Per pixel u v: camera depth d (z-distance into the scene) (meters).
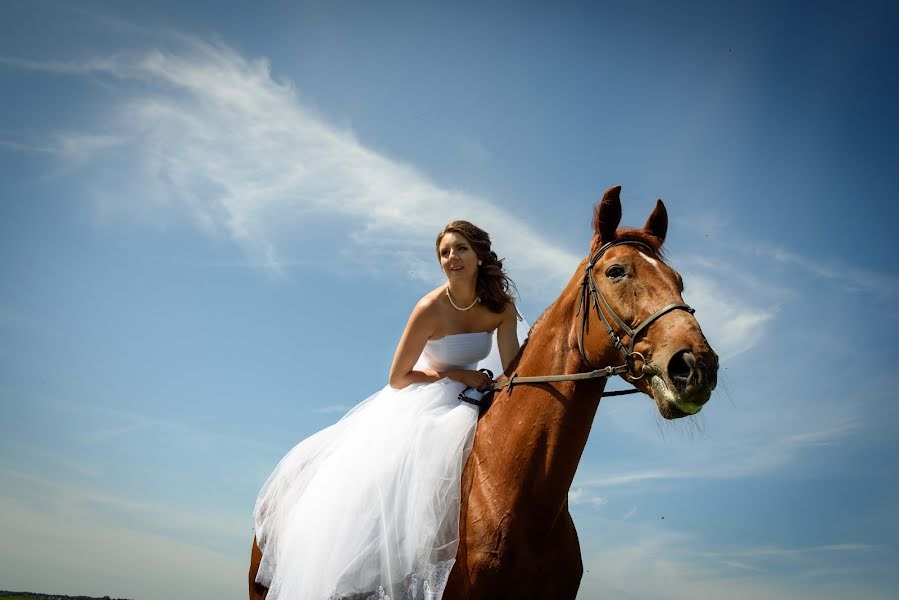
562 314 3.73
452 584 3.47
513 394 3.71
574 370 3.58
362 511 3.72
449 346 4.25
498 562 3.36
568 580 3.55
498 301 4.32
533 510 3.43
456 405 4.02
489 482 3.54
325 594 3.58
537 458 3.47
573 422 3.47
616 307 3.44
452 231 4.25
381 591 3.51
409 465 3.74
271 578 4.22
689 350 3.08
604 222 3.71
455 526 3.53
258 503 4.69
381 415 4.10
